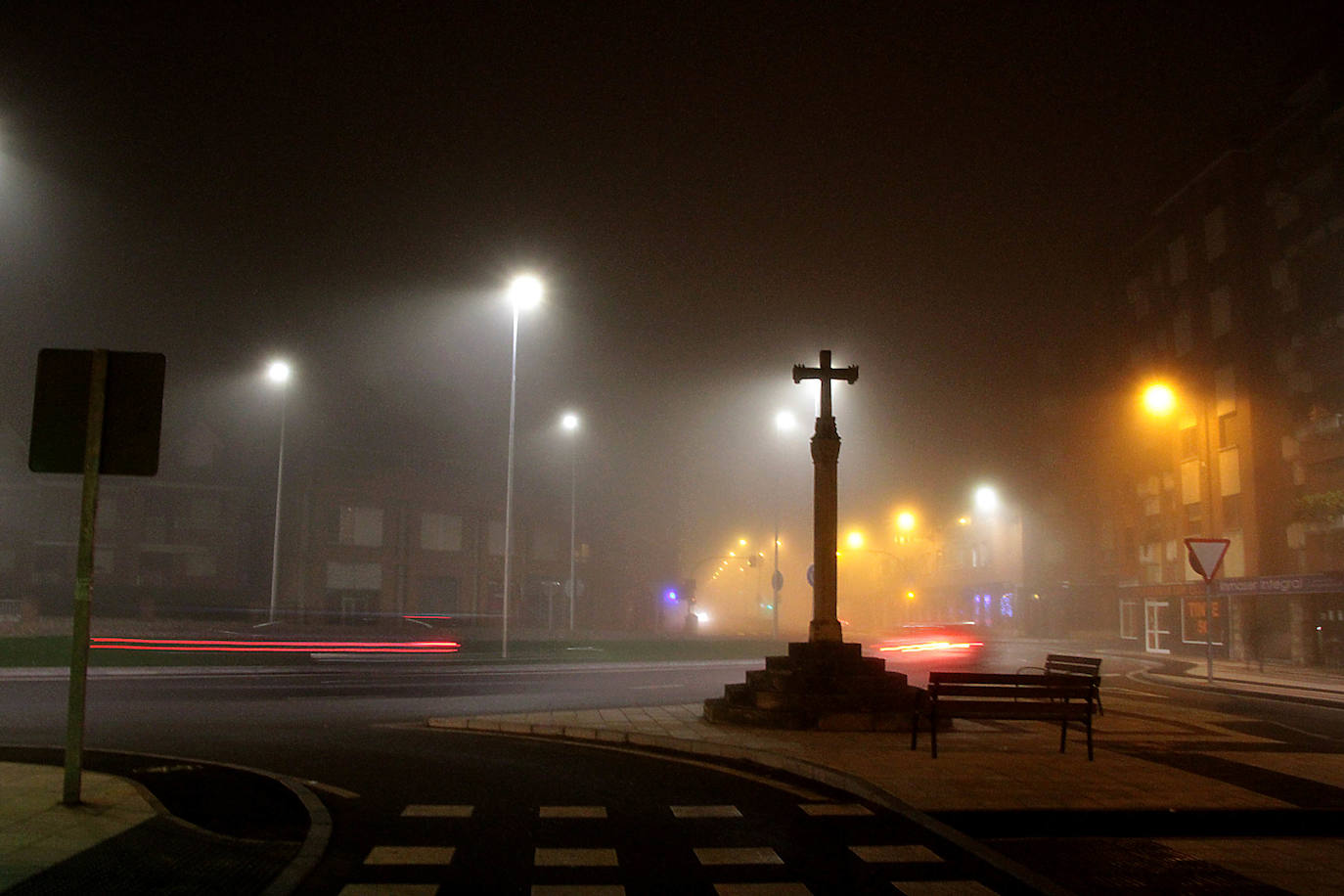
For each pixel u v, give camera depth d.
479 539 67.50
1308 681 27.42
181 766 10.89
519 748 12.98
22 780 9.66
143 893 6.34
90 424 8.47
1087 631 57.97
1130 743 13.26
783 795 9.98
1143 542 50.62
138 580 55.25
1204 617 42.19
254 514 59.41
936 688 11.89
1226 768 11.45
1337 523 36.06
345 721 16.25
